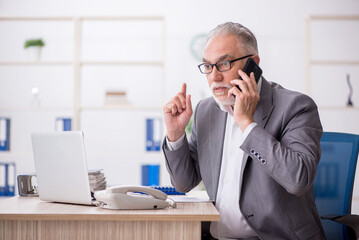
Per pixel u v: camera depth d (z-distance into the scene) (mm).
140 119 4203
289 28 4109
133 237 1277
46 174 1509
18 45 4211
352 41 4090
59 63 3746
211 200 1614
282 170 1318
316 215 1537
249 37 1549
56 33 4211
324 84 4090
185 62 4125
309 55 3686
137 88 4195
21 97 4199
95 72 4211
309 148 1372
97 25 4211
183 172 1688
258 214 1452
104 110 4199
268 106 1519
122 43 4203
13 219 1284
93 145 4195
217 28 1558
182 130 1646
